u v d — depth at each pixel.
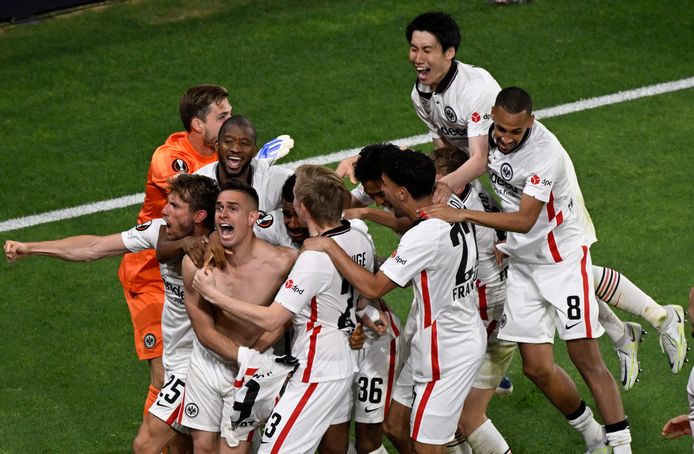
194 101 26.03
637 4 46.97
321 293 21.83
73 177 37.41
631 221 34.16
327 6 47.53
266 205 24.45
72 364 29.42
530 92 41.34
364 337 22.73
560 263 24.62
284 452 22.05
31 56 44.50
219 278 22.11
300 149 38.50
